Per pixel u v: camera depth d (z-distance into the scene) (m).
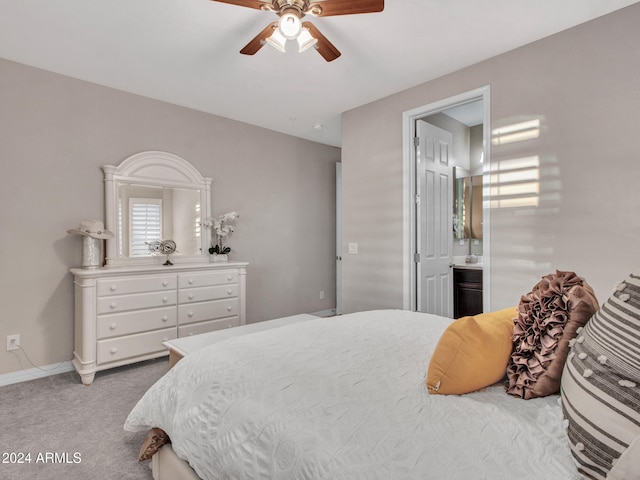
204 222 3.63
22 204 2.67
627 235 2.01
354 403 0.98
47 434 1.94
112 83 3.01
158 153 3.33
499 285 2.51
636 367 0.71
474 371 1.02
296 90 3.15
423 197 3.15
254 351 1.38
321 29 2.21
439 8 2.01
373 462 0.76
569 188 2.21
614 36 2.04
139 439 1.89
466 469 0.71
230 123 3.93
